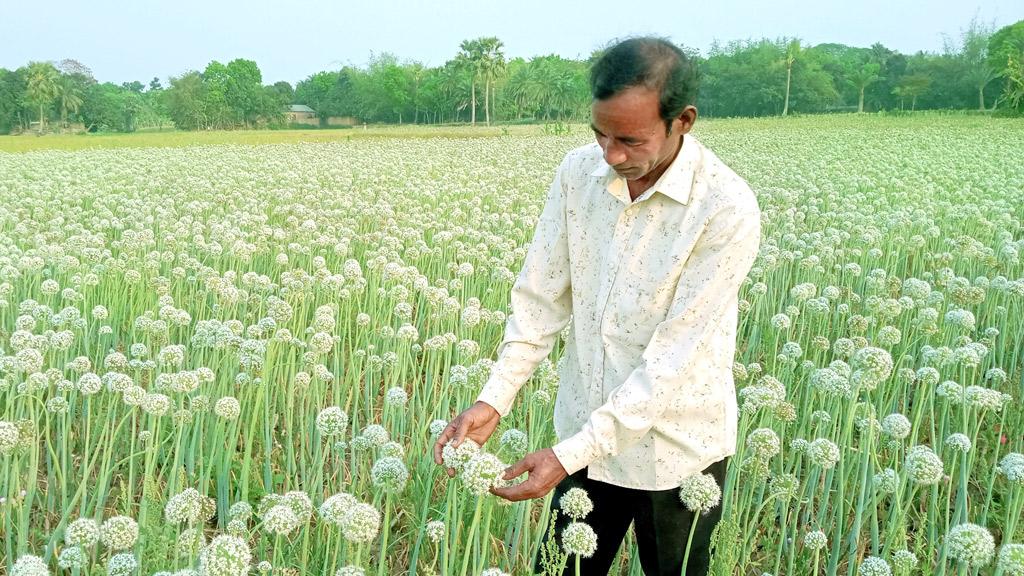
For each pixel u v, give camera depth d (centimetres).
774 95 9056
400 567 376
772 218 1073
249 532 317
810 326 621
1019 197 1345
